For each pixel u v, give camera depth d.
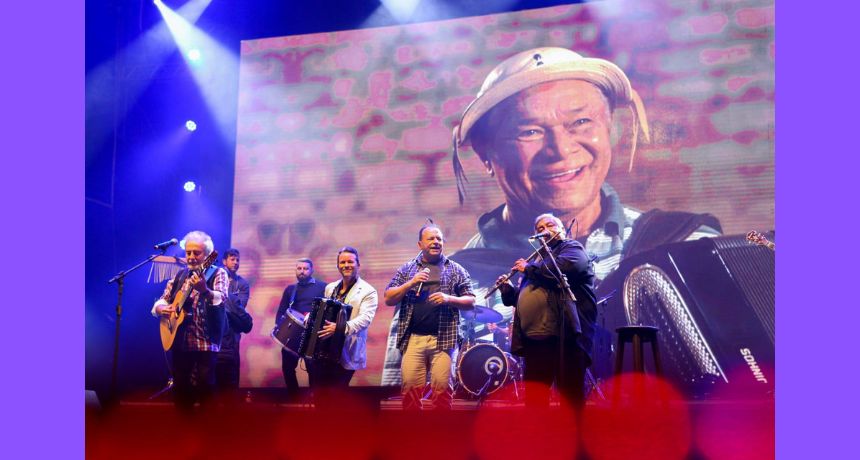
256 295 9.12
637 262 8.27
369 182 9.02
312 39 9.36
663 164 8.34
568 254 4.65
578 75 8.62
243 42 9.52
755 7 8.30
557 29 8.73
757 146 8.16
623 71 8.52
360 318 5.65
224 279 5.33
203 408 4.81
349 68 9.23
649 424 3.90
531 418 3.99
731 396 7.92
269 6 9.46
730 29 8.33
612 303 8.24
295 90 9.34
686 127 8.32
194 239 5.37
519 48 8.80
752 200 8.12
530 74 8.73
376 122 9.09
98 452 4.48
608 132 8.50
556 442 3.96
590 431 3.94
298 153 9.25
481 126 8.80
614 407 3.97
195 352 5.19
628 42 8.55
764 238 7.46
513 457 3.97
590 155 8.50
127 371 9.11
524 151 8.65
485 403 6.48
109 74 9.55
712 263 8.11
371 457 4.08
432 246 5.60
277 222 9.20
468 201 8.73
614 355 7.90
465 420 4.01
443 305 5.48
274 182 9.27
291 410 4.19
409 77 9.05
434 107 8.95
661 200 8.31
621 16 8.59
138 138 9.60
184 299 5.23
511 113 8.73
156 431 4.41
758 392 7.87
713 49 8.34
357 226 8.98
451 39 8.99
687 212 8.23
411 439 4.04
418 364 5.46
